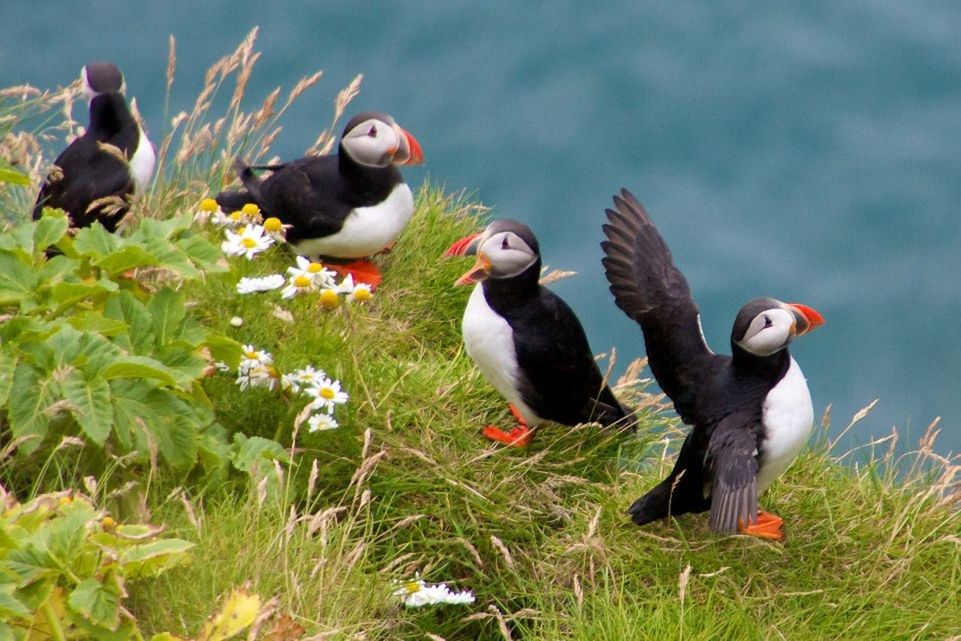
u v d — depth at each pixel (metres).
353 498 9.76
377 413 10.24
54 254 11.00
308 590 8.32
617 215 10.80
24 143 11.62
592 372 10.78
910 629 9.41
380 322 11.70
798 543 10.05
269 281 10.11
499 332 10.41
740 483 9.18
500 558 9.95
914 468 10.98
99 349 8.30
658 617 9.06
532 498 10.34
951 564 10.01
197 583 7.99
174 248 9.42
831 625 9.43
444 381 11.00
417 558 9.80
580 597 9.16
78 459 8.36
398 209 11.90
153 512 8.38
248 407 9.70
